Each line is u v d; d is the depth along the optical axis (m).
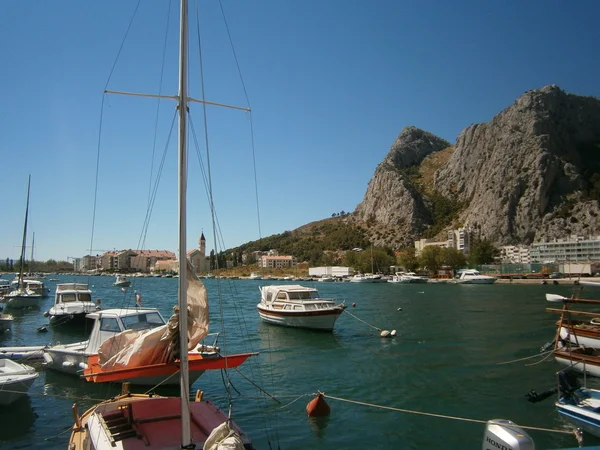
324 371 22.05
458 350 26.78
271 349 28.08
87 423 10.16
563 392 14.09
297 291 37.88
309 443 13.17
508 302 59.81
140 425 9.70
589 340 20.77
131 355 11.25
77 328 37.22
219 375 21.28
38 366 22.22
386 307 55.00
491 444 6.00
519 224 193.50
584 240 157.38
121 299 67.44
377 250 173.88
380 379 20.36
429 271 150.62
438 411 15.89
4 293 61.94
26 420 15.20
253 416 15.52
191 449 7.76
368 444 13.09
